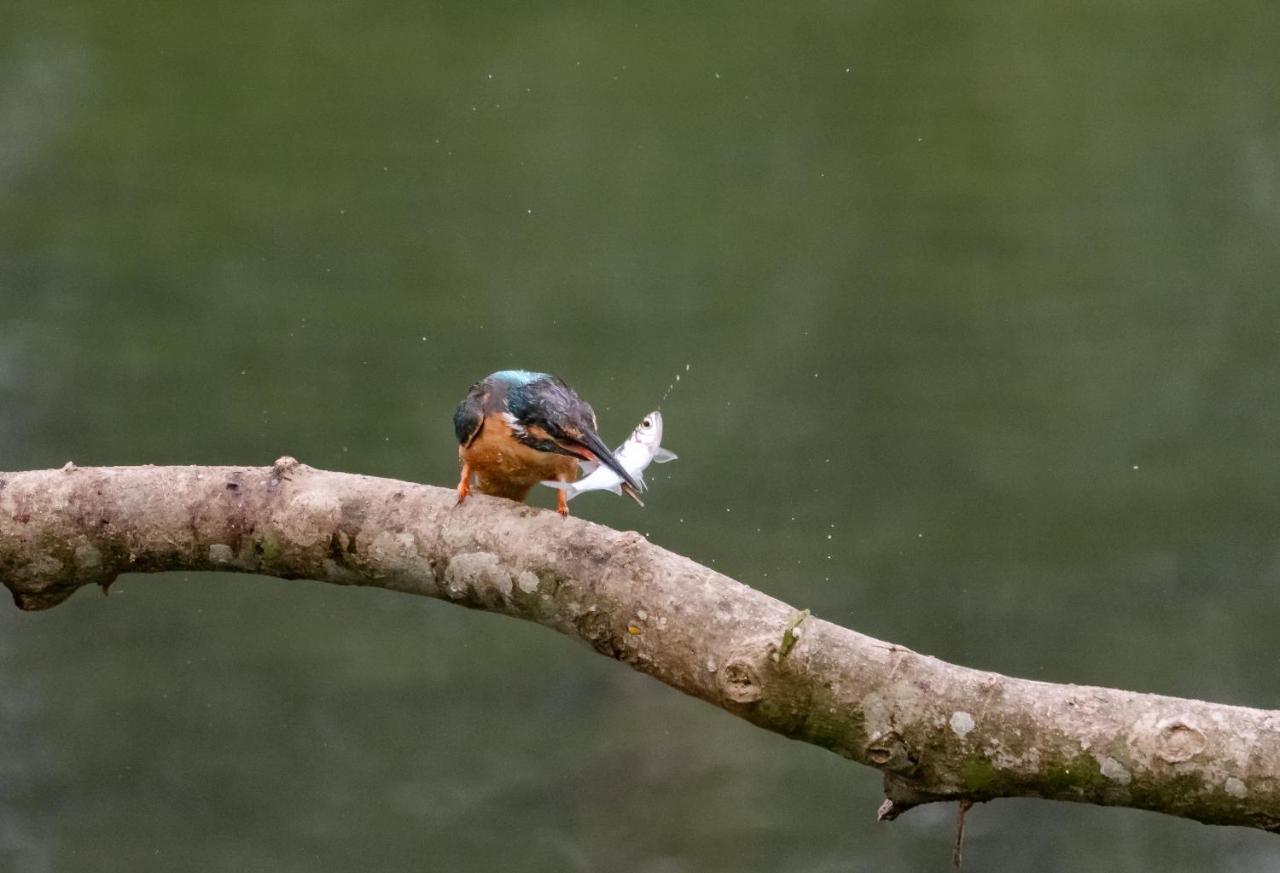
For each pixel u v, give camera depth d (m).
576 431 5.02
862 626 12.21
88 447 13.38
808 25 21.64
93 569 4.80
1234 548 12.88
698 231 16.91
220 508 4.72
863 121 19.19
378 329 14.95
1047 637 12.20
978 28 21.53
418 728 11.69
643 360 14.82
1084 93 19.62
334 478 4.76
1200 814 3.93
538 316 15.59
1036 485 13.66
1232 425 14.23
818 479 13.69
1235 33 21.05
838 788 11.36
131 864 10.41
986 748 4.02
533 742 11.61
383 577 4.67
